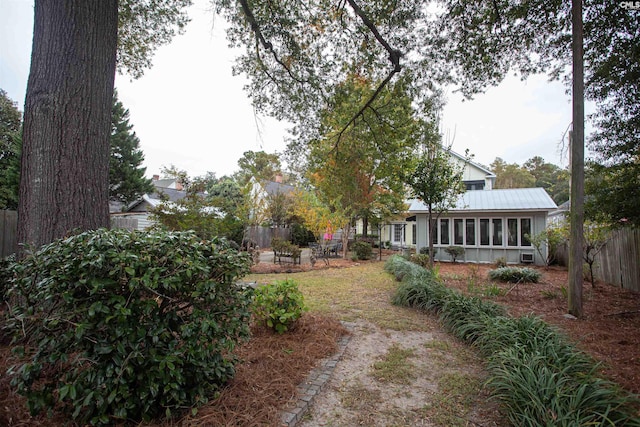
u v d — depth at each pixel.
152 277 1.90
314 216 14.27
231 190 23.16
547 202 12.71
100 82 3.28
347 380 2.96
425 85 6.57
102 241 1.93
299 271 10.76
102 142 3.29
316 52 6.56
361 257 15.03
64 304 1.85
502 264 11.76
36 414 1.84
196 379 2.17
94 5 3.25
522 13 5.60
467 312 4.50
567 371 2.60
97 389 1.82
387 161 8.00
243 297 2.38
